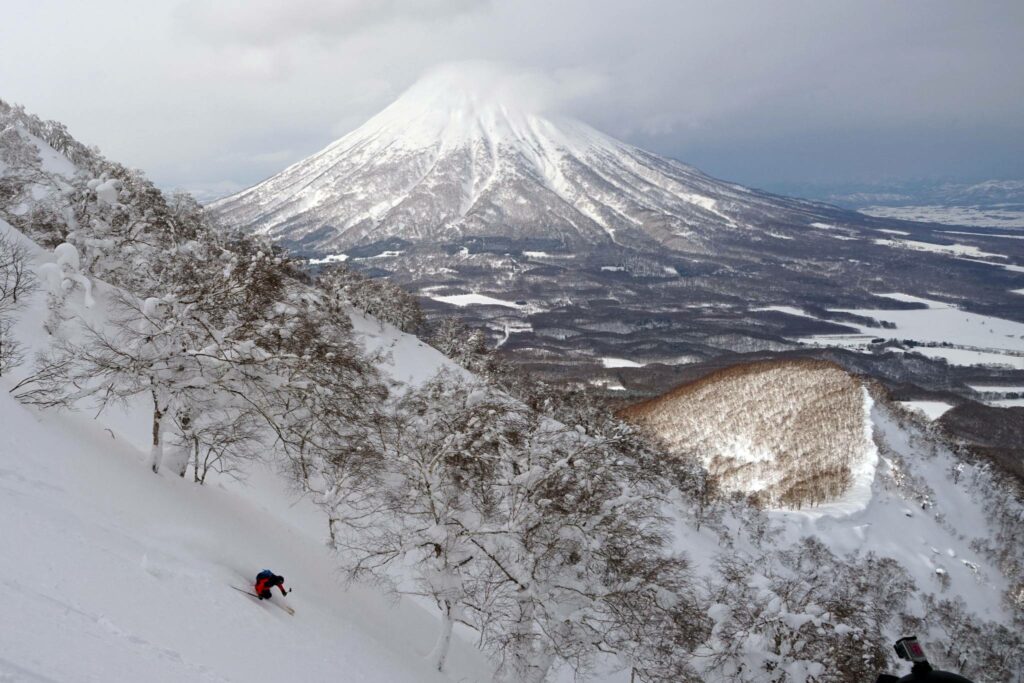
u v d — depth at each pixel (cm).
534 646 3097
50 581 1453
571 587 3038
